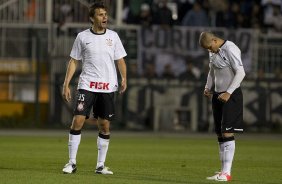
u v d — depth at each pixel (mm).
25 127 84312
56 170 38625
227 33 87312
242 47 87562
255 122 87500
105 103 36281
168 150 56938
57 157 47562
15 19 88250
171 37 87562
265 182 35375
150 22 90125
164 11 89938
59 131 80938
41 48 85188
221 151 35938
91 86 35969
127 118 85812
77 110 36031
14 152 51562
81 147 58000
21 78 85750
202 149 58750
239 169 42094
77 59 36281
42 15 88500
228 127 35156
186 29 87625
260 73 87812
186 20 89562
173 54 87500
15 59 85750
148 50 87250
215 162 46312
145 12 90750
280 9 92625
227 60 35062
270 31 91938
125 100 85375
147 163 44594
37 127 84312
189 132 84000
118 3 89312
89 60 36000
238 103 35219
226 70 35281
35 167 40406
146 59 87250
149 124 86250
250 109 87438
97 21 35844
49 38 85500
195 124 86062
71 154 36688
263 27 92375
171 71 87250
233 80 34875
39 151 52781
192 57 87500
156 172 38938
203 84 86750
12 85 86000
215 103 35938
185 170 40469
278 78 87812
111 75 36219
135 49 87062
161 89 86750
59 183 32500
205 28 88312
